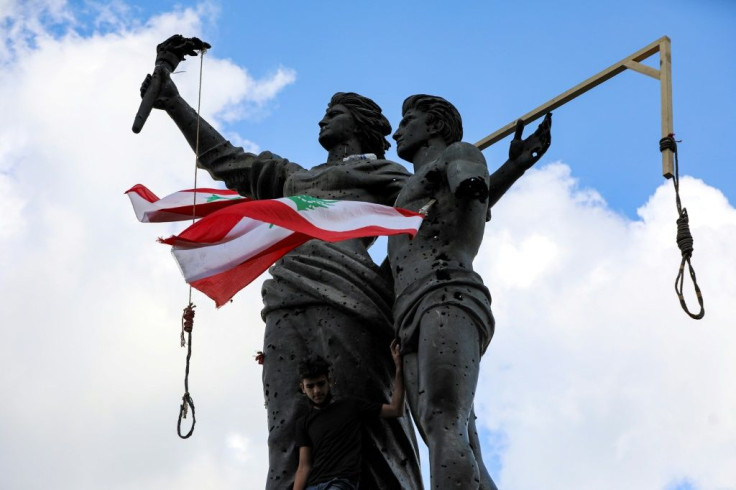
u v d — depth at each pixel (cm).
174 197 1255
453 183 1070
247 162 1268
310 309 1134
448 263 1078
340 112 1241
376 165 1198
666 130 1152
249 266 1125
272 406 1110
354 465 995
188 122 1296
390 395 1112
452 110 1188
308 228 1072
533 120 1258
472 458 1003
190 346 1131
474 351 1045
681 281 1087
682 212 1109
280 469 1084
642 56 1209
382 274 1138
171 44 1327
